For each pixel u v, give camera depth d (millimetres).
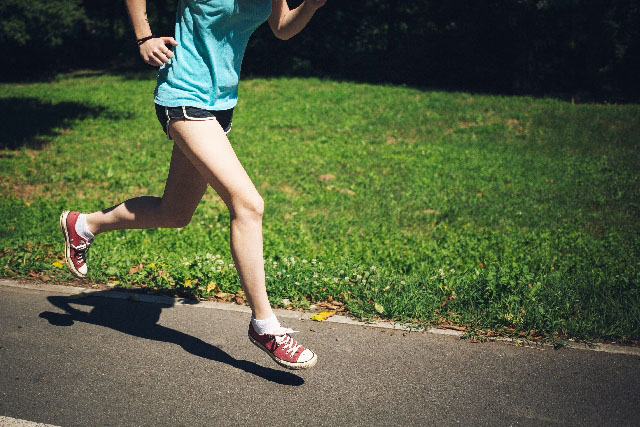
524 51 19891
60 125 14711
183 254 5582
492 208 8055
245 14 2992
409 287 4520
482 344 3723
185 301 4414
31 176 9672
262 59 25328
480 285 4500
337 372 3355
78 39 30219
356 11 24156
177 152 3225
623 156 11438
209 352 3582
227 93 3121
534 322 3906
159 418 2865
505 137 13328
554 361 3502
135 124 15117
